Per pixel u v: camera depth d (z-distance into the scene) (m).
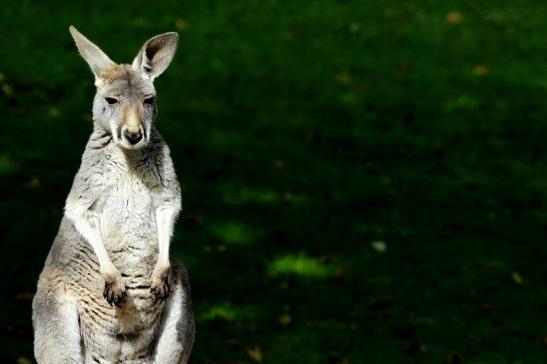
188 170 21.31
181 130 23.30
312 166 22.22
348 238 19.08
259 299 16.75
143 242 9.14
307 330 15.91
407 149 23.67
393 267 18.14
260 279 17.38
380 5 34.06
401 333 15.90
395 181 21.84
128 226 9.07
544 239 19.58
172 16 30.78
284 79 27.31
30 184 19.61
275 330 15.86
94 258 9.16
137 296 9.26
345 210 20.22
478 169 22.86
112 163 8.94
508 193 21.69
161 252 9.07
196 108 24.69
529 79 28.84
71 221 9.09
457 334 16.08
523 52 30.78
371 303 16.84
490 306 16.95
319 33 31.00
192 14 31.30
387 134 24.48
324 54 29.36
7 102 23.27
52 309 9.18
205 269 17.48
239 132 23.62
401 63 29.22
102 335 9.35
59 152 21.23
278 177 21.44
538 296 17.45
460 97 27.20
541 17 33.97
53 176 20.09
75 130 22.42
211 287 16.97
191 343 9.70
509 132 25.22
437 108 26.41
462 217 20.31
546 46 31.38
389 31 31.67
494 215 20.50
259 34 30.41
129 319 9.31
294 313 16.41
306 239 18.86
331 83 27.36
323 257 18.09
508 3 35.19
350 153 23.16
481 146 24.22
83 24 28.88
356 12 33.19
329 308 16.64
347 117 25.30
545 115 26.48
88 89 24.67
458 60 29.78
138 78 8.94
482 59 29.97
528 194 21.72
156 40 9.14
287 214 19.78
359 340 15.71
